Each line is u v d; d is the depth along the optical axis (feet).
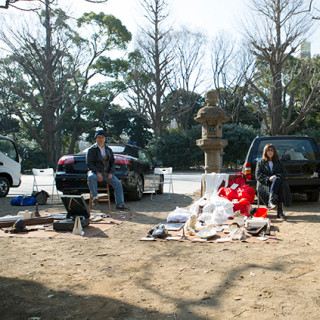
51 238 17.63
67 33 104.17
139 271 12.44
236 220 19.95
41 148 126.62
